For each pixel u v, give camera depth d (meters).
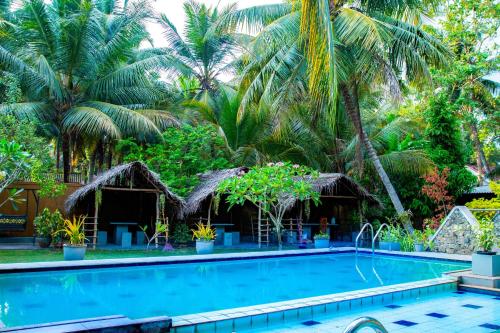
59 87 16.23
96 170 24.00
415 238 12.92
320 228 16.58
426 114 17.92
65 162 17.30
